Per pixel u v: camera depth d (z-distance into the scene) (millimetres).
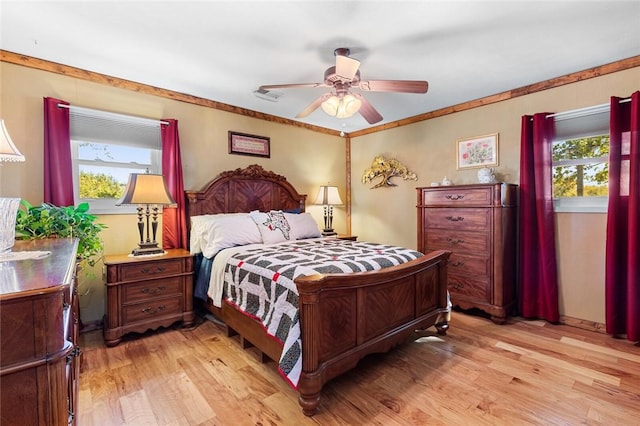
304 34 2090
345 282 1762
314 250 2635
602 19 1943
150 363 2143
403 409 1664
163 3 1750
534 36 2146
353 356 1836
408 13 1862
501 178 3287
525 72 2756
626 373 2002
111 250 2885
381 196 4535
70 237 1957
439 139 3818
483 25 2002
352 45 2244
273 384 1896
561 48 2324
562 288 2920
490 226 2947
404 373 2025
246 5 1772
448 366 2111
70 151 2553
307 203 4461
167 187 2871
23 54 2375
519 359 2203
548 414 1612
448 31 2068
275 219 3338
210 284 2684
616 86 2576
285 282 1851
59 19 1902
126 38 2139
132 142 2951
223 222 2918
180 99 3221
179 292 2727
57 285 784
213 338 2559
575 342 2482
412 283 2338
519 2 1770
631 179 2412
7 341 705
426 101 3502
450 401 1728
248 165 3770
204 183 3418
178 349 2357
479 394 1791
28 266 1014
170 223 3094
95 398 1746
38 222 1948
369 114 2721
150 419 1578
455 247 3234
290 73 2734
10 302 704
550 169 2893
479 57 2457
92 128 2727
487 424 1541
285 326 1744
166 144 3072
